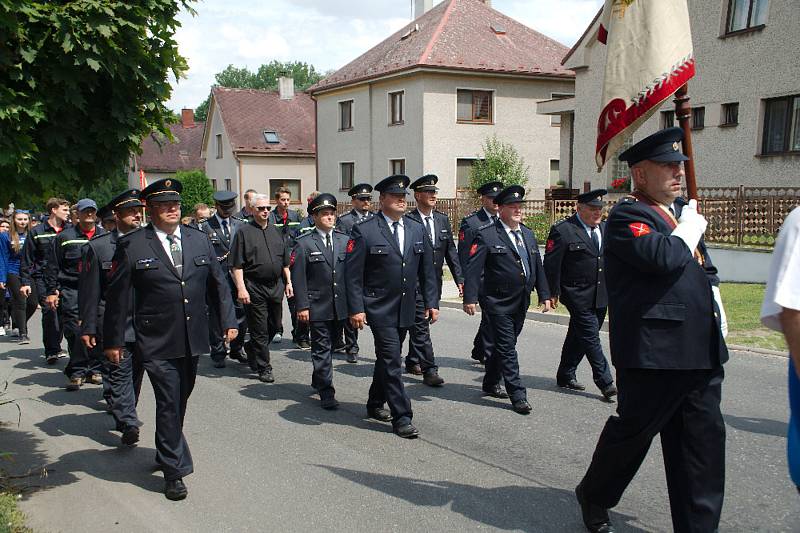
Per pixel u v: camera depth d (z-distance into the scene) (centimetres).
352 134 3203
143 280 480
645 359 349
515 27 3164
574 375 717
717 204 1493
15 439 609
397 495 463
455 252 888
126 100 461
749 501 438
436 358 884
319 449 559
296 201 4069
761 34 1816
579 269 664
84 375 793
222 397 726
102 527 426
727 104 1927
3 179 447
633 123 426
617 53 430
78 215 792
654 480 477
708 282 356
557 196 2395
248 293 792
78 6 416
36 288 1084
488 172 2586
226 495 471
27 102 417
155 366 475
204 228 956
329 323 695
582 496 397
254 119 4088
